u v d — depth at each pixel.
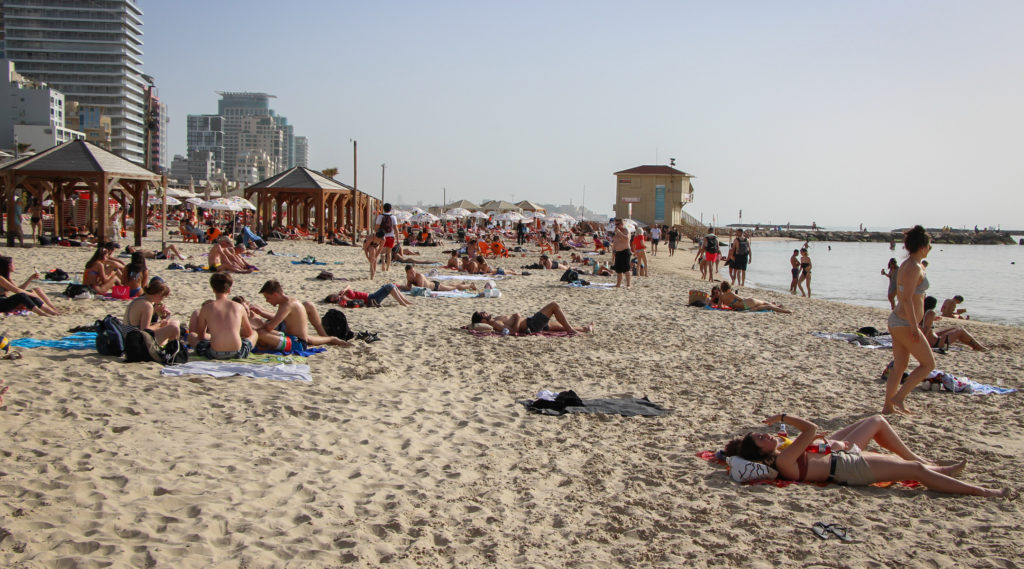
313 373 7.81
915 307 6.82
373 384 7.53
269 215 37.19
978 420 6.87
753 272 36.97
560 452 5.66
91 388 6.61
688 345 10.59
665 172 66.56
